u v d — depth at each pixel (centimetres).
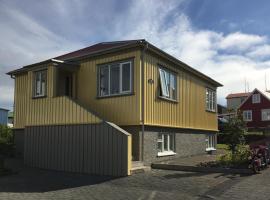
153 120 1756
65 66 1866
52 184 1315
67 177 1472
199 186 1187
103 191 1167
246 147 1792
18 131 2220
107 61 1797
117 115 1728
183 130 2125
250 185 1188
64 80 1975
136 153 1648
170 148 1966
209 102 2602
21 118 2209
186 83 2188
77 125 1638
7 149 2150
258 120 6525
